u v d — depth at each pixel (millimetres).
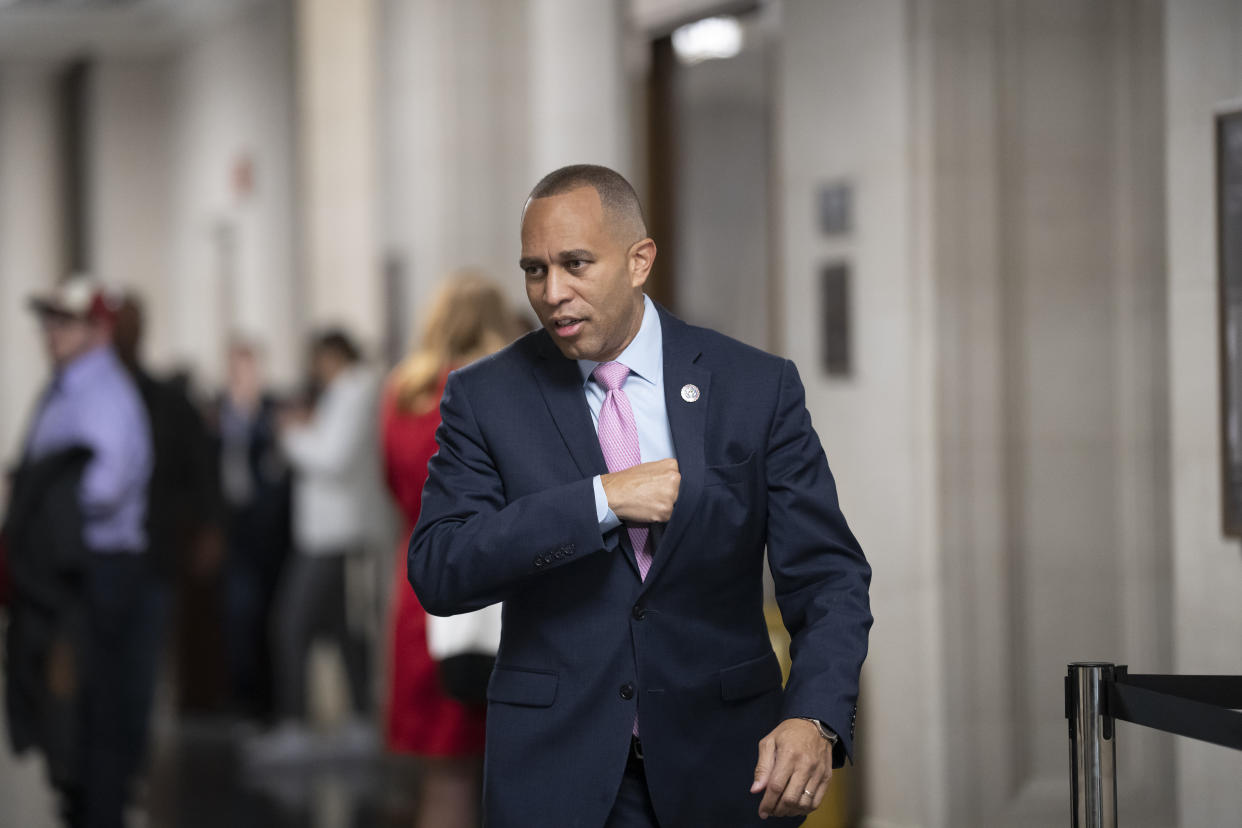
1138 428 9016
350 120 17891
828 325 9766
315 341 13320
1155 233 8914
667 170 12039
